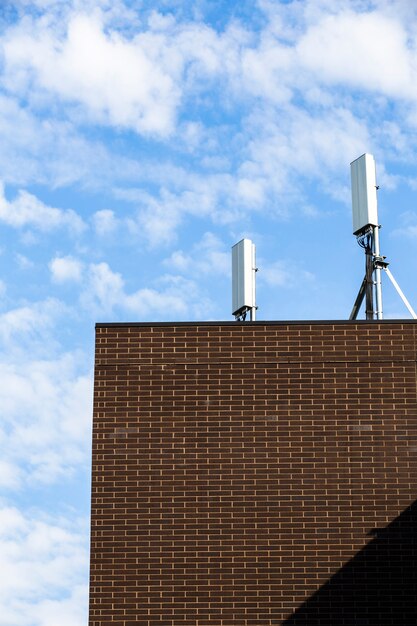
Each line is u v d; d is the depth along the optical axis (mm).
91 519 23609
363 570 23203
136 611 23031
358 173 28484
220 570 23234
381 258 27797
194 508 23625
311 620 22969
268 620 22969
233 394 24266
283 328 24609
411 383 24266
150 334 24641
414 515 23500
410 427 24016
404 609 23031
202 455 23938
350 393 24203
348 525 23469
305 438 23984
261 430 24031
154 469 23859
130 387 24344
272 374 24344
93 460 23953
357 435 23984
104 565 23312
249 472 23812
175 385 24344
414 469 23797
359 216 28141
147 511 23625
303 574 23203
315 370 24344
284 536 23406
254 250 31156
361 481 23719
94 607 23062
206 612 23016
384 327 24609
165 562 23312
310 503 23609
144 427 24109
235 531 23469
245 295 30609
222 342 24578
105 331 24672
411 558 23297
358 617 22984
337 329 24578
